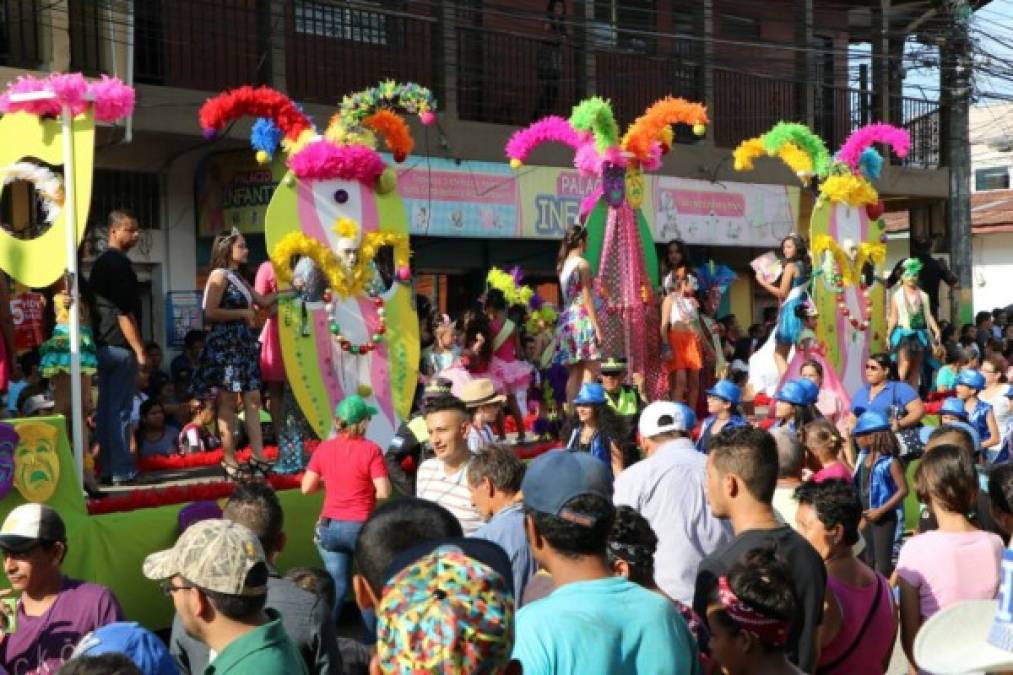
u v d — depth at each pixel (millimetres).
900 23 24984
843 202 14789
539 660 3801
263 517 5500
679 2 22781
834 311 14523
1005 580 3934
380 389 10711
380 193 10797
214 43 16438
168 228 16734
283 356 10148
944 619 4426
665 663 3910
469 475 5980
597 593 3994
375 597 4121
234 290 9570
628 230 12594
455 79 18859
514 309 15844
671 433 6723
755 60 23438
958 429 7566
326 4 16891
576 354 11914
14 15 14359
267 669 3947
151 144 16141
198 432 11758
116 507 8531
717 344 14188
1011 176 40719
